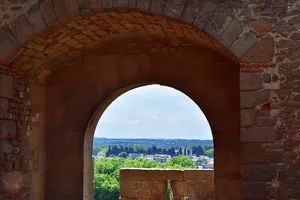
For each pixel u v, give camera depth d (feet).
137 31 27.30
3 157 24.63
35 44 24.77
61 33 25.09
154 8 22.47
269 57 21.54
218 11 22.06
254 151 21.27
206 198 36.63
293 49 21.40
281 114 21.25
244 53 21.74
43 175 28.84
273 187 21.02
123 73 28.91
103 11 23.18
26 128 27.04
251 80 21.58
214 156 27.37
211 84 27.68
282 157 21.07
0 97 24.47
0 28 23.86
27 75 27.07
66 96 29.37
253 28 21.75
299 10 21.48
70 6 23.18
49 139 29.27
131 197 37.19
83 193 28.86
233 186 26.86
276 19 21.63
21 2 23.77
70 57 29.12
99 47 29.14
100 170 112.88
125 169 37.35
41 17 23.53
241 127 21.47
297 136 21.03
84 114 29.17
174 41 28.19
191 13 22.24
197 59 27.96
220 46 23.26
